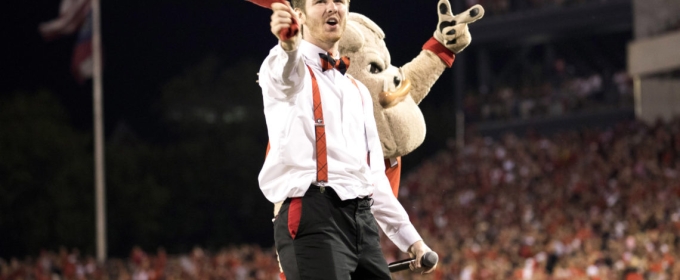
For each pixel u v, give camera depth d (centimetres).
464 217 1791
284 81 237
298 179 245
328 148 248
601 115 2352
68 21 1931
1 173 2727
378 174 273
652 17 2180
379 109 342
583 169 1822
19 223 2734
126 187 2927
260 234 3177
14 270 1684
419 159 3275
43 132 2797
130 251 2938
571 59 2619
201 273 1600
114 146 3000
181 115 3338
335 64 260
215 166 3177
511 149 2075
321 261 240
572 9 2427
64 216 2764
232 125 3297
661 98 2191
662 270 1123
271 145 253
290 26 226
